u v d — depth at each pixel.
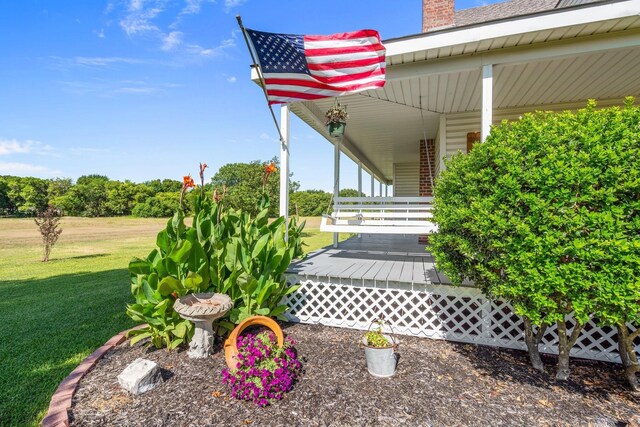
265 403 2.27
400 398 2.35
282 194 4.73
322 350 3.20
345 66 3.85
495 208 2.51
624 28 3.31
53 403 2.26
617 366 2.97
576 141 2.32
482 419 2.11
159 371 2.58
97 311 4.85
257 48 3.84
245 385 2.32
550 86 5.06
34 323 4.33
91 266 9.34
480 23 3.49
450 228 2.90
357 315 4.41
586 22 3.16
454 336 3.59
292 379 2.54
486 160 2.68
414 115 6.62
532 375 2.75
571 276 2.12
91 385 2.54
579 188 2.22
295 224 5.28
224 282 3.49
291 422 2.10
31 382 2.81
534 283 2.21
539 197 2.30
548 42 3.59
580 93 5.41
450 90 5.15
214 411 2.22
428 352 3.23
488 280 2.71
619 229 2.08
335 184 6.67
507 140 2.59
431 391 2.45
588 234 2.14
